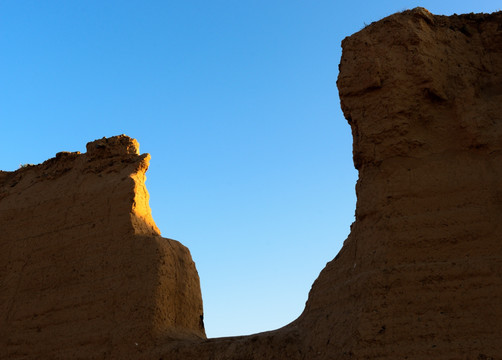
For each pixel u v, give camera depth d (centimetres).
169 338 1368
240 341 1259
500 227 1042
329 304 1175
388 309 1022
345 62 1262
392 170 1148
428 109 1173
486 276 1001
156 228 1603
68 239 1600
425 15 1224
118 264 1489
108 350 1387
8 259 1680
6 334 1548
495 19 1278
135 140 1712
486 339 948
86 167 1708
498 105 1164
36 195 1758
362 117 1210
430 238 1066
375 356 992
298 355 1150
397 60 1200
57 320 1498
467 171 1105
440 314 994
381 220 1117
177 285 1491
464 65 1223
